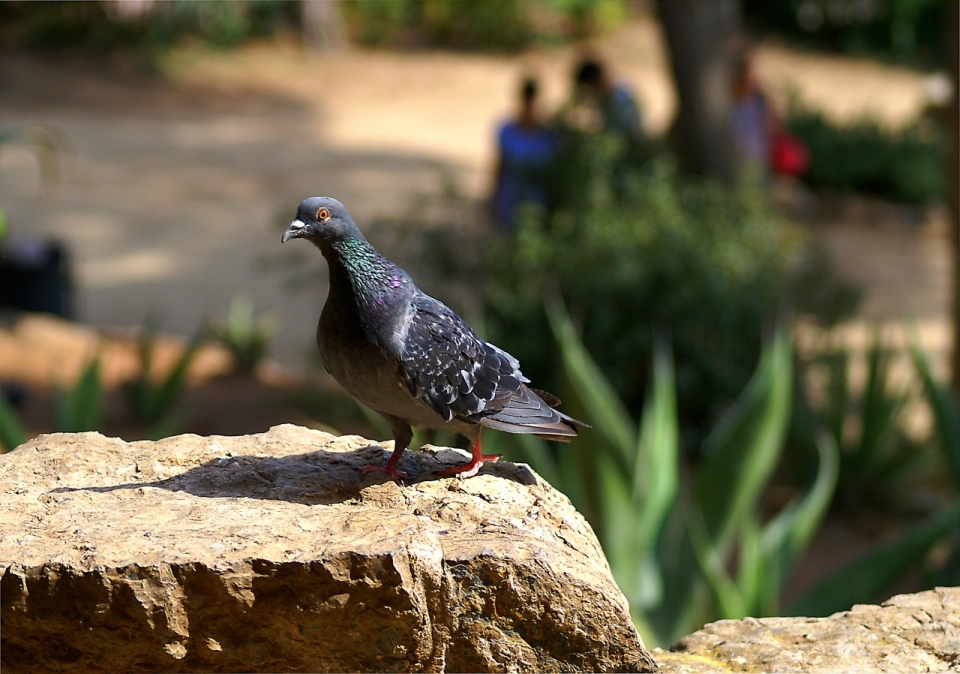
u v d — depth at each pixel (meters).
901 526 8.18
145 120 21.86
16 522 2.93
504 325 8.62
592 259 8.45
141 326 11.88
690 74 9.80
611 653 2.71
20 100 22.03
